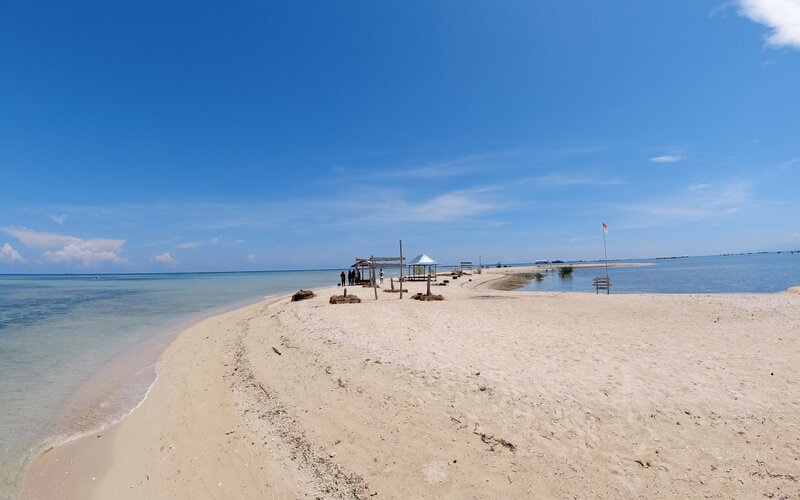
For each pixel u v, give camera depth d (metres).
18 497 5.34
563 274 60.75
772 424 5.66
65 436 7.11
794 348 9.41
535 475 5.05
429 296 21.98
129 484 5.62
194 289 52.03
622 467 5.05
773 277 43.59
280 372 9.56
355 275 39.66
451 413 6.52
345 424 6.68
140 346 14.58
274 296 37.69
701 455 5.14
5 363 12.10
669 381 7.38
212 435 6.98
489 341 11.06
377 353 9.65
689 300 18.95
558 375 7.83
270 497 5.23
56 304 31.30
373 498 4.98
